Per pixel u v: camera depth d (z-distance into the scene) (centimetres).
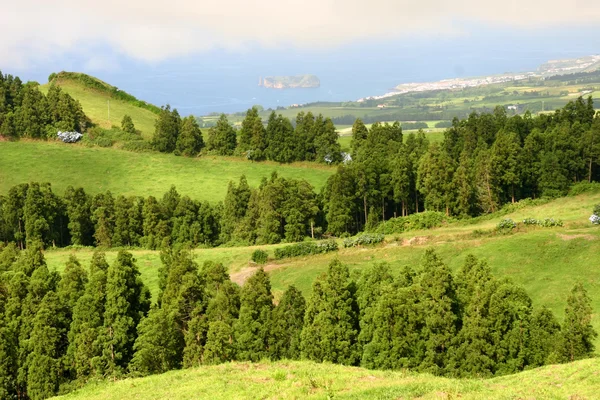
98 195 10088
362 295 4847
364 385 3103
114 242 9888
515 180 9650
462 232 7725
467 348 4306
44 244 9769
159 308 5341
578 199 9025
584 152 9712
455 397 2711
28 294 5394
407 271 5078
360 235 8469
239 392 3198
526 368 4191
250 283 5178
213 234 10375
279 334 4925
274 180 10244
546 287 5916
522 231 7275
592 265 6047
